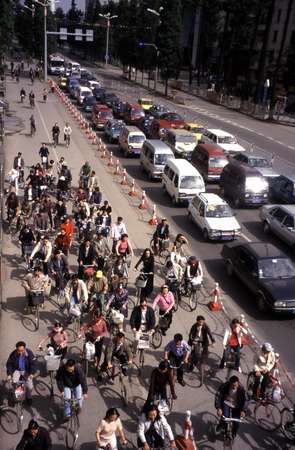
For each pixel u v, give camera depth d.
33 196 30.14
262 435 14.58
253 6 104.56
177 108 92.38
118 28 145.88
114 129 56.31
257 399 15.08
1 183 33.66
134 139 49.88
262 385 15.03
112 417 12.38
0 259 23.70
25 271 23.62
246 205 37.03
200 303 22.47
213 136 52.66
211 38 134.25
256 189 36.69
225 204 31.11
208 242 30.06
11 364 14.17
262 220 32.81
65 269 21.12
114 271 21.22
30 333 18.69
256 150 57.81
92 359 16.02
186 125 58.72
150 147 43.38
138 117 66.31
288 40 107.38
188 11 161.00
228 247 25.70
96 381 16.36
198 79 136.62
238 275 24.20
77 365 13.80
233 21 109.50
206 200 31.23
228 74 117.81
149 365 17.45
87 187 33.91
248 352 18.89
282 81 100.19
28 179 33.22
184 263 22.88
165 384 13.92
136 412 15.07
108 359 15.34
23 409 14.80
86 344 15.92
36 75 115.06
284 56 99.75
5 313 19.97
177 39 106.75
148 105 81.62
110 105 77.62
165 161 41.94
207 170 42.69
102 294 18.88
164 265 25.69
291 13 105.25
